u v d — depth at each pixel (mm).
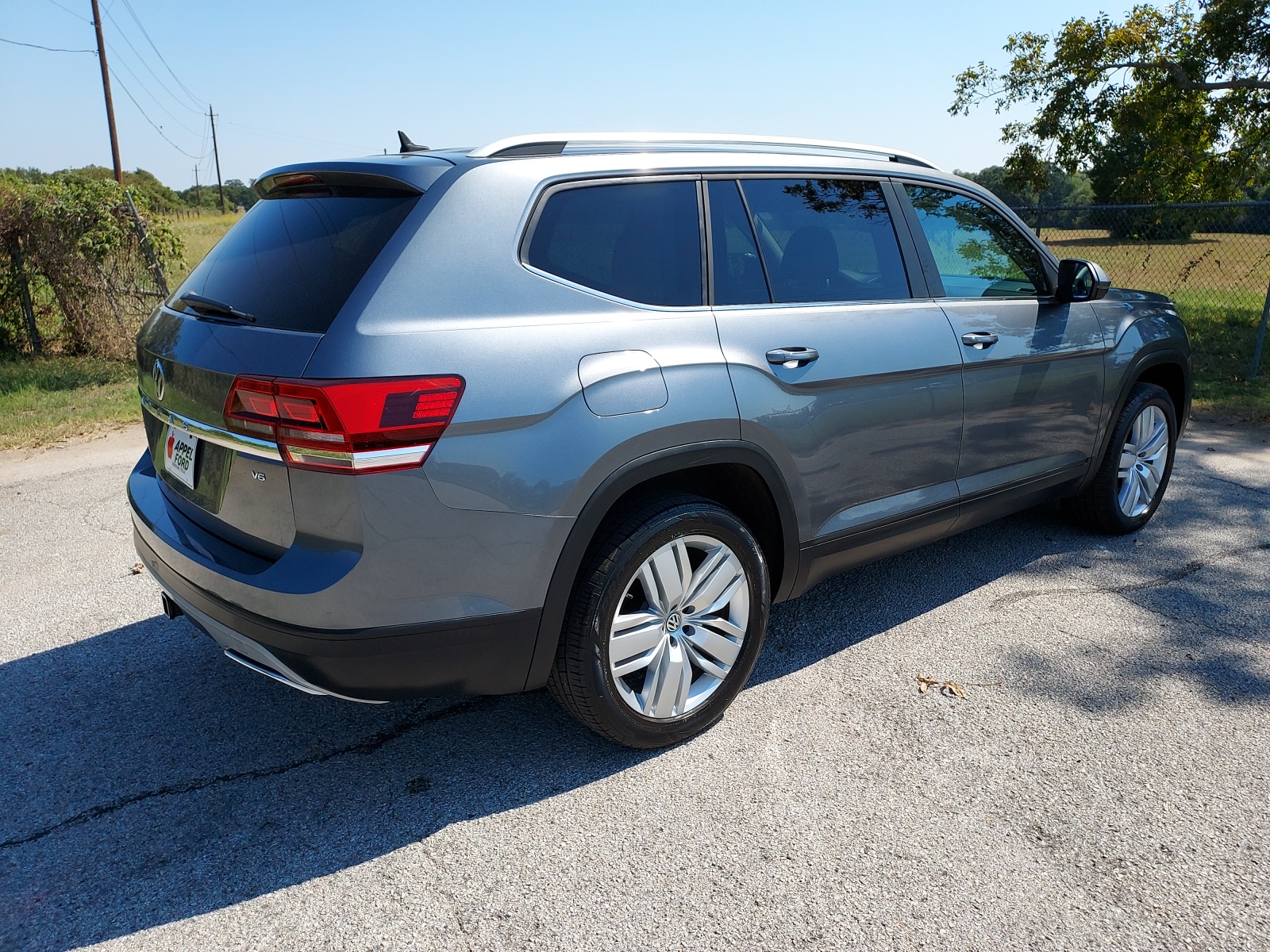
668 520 2600
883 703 3096
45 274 10367
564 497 2367
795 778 2682
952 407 3445
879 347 3139
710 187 2885
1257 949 2041
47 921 2154
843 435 3074
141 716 3068
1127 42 13109
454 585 2281
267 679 3309
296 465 2148
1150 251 11047
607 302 2557
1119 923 2121
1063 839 2408
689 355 2633
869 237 3309
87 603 3955
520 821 2508
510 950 2059
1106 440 4344
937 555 4441
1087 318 4082
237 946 2080
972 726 2951
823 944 2062
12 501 5426
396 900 2219
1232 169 13789
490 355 2270
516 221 2438
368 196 2488
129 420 7590
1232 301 13617
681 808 2553
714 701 2885
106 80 26219
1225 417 7590
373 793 2645
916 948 2049
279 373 2152
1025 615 3764
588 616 2508
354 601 2184
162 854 2391
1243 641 3514
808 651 3475
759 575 2898
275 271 2463
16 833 2471
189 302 2602
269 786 2680
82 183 10328
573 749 2855
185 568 2488
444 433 2188
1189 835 2418
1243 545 4535
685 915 2158
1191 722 2961
